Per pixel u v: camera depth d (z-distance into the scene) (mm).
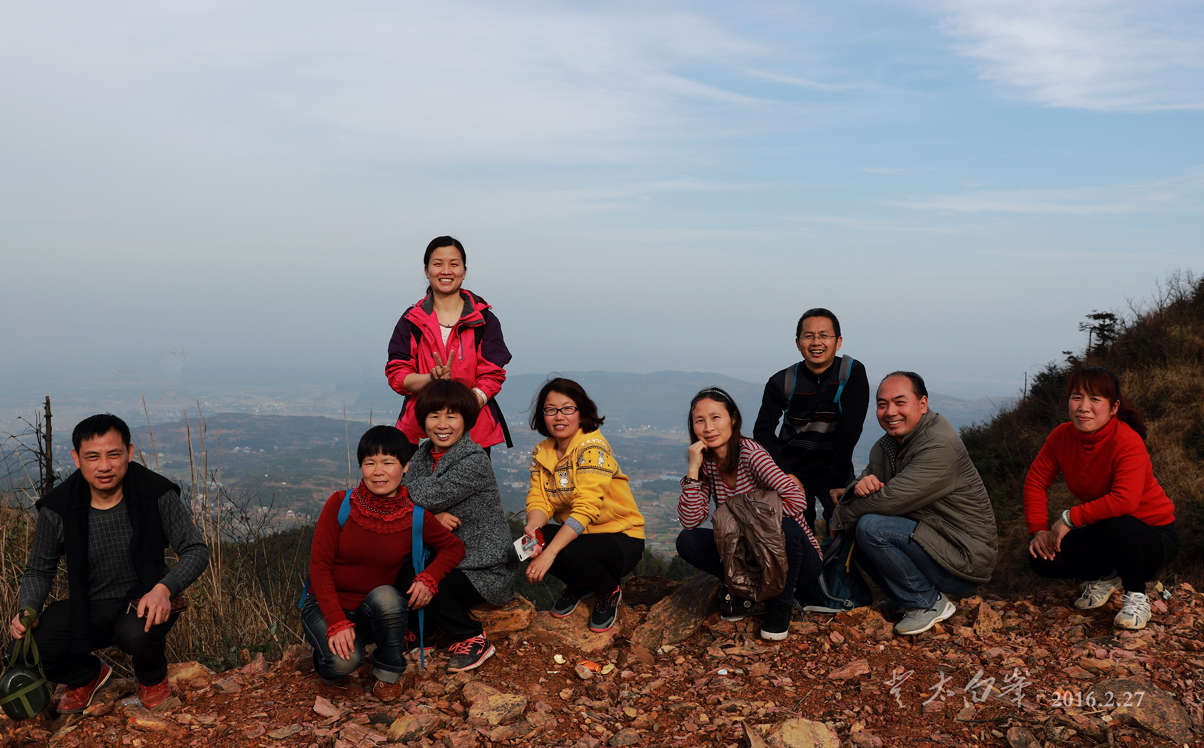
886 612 3893
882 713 2785
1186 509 7812
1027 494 3980
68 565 2754
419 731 2688
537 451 3824
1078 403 3545
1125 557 3465
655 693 3084
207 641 4145
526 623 3686
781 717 2768
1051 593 3990
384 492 3088
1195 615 3551
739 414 3645
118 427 2771
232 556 4699
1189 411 9859
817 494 4410
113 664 3875
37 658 2738
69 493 2811
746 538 3342
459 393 3402
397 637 2996
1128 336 12430
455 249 4102
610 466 3633
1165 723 2545
